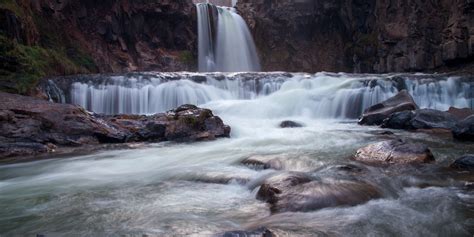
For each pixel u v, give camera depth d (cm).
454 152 1055
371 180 742
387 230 530
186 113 1538
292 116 2078
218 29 3834
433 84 2064
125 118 1656
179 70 3447
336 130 1585
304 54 4016
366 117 1786
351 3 3647
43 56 2220
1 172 987
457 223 554
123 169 988
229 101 2162
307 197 616
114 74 2238
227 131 1510
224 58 3847
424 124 1524
